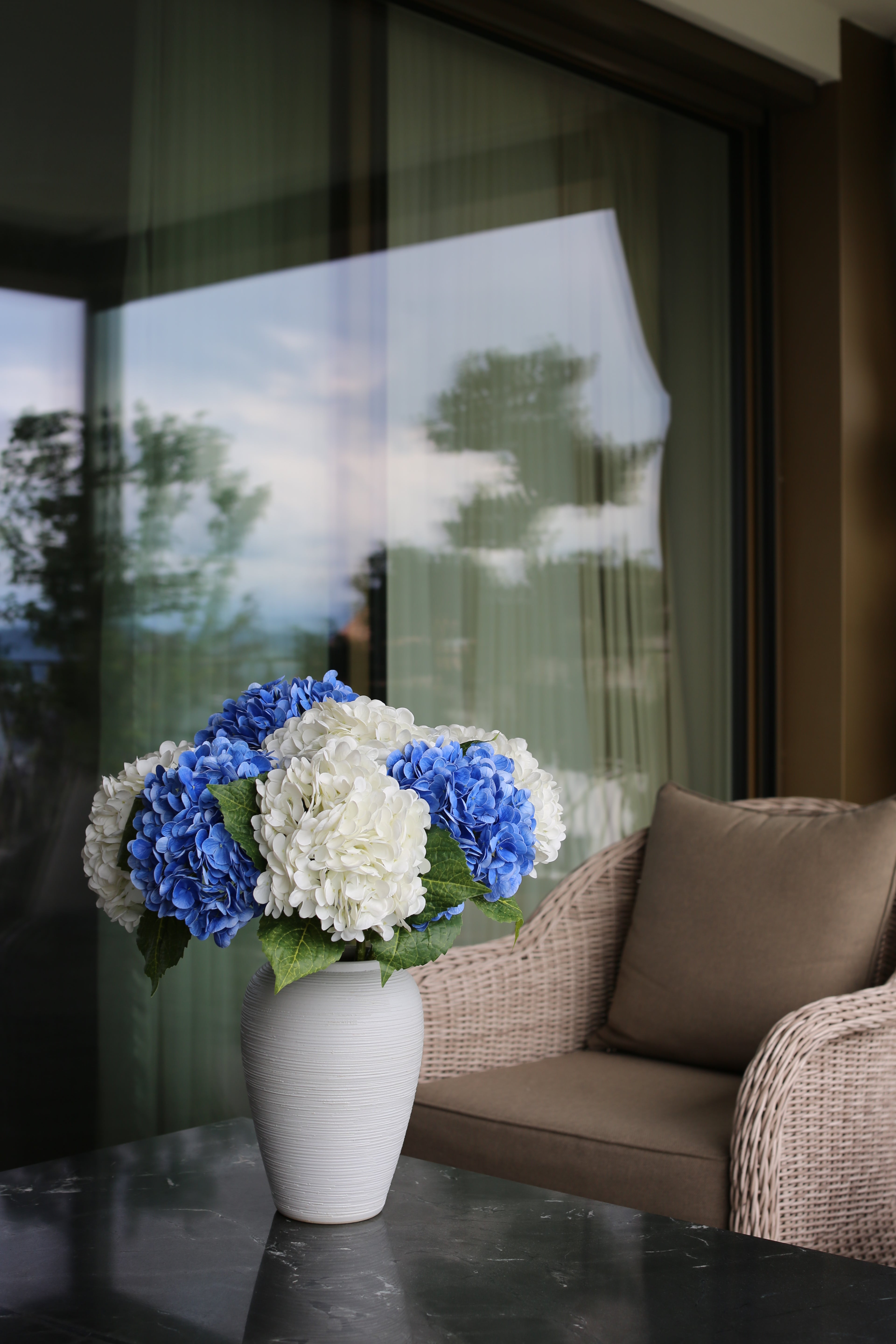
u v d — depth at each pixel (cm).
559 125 345
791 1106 174
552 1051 231
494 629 325
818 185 399
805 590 401
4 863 238
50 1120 244
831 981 209
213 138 271
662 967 225
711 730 384
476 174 324
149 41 260
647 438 368
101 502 251
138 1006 257
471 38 323
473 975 221
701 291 386
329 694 144
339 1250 134
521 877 136
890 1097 188
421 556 308
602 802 351
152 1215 143
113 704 252
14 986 240
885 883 214
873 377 404
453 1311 121
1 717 238
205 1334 116
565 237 346
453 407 317
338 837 119
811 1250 138
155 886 126
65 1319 118
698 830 237
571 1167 182
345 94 295
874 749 402
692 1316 121
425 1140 199
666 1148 176
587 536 350
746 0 369
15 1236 138
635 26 345
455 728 148
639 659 363
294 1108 134
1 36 239
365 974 133
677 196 379
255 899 123
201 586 266
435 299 313
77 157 249
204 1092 267
